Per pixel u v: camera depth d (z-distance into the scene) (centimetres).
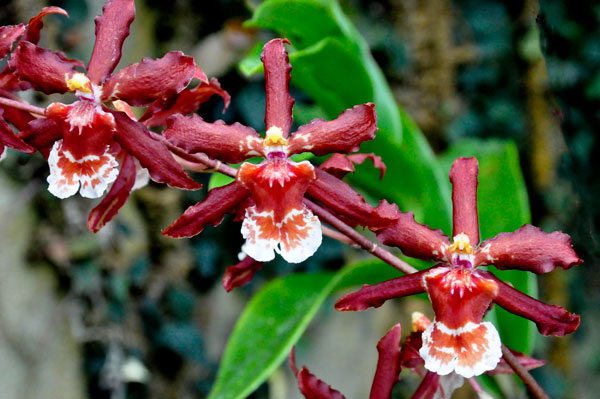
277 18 39
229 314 75
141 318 71
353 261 76
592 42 62
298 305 40
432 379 34
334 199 32
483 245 32
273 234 32
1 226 58
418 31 84
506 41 84
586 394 87
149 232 72
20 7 61
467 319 32
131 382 69
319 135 32
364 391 74
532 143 84
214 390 39
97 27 32
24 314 59
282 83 32
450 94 84
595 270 45
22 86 33
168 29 73
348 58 38
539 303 32
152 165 32
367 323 77
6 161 59
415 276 32
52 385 60
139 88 32
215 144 32
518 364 33
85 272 63
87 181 32
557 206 83
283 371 75
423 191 41
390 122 40
